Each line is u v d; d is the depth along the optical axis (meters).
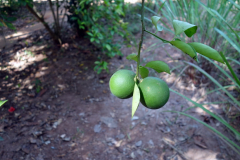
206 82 3.83
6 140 3.01
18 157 2.80
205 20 3.31
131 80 1.14
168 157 2.81
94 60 4.73
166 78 4.09
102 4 4.11
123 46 5.13
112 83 1.16
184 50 0.90
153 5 6.24
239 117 3.24
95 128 3.24
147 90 1.09
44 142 3.02
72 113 3.49
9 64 4.53
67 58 4.75
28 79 4.16
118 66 4.52
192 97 3.68
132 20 6.23
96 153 2.89
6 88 3.93
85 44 5.25
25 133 3.13
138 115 3.47
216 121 3.23
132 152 2.89
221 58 0.90
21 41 5.32
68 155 2.86
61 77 4.22
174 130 3.17
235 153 2.80
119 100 3.78
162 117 3.39
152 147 2.95
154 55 4.75
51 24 6.02
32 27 6.08
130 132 3.18
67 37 5.52
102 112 3.52
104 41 3.95
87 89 3.98
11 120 3.32
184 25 0.85
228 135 3.01
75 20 4.96
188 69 3.93
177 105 3.57
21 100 3.70
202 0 3.95
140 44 1.01
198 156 2.79
